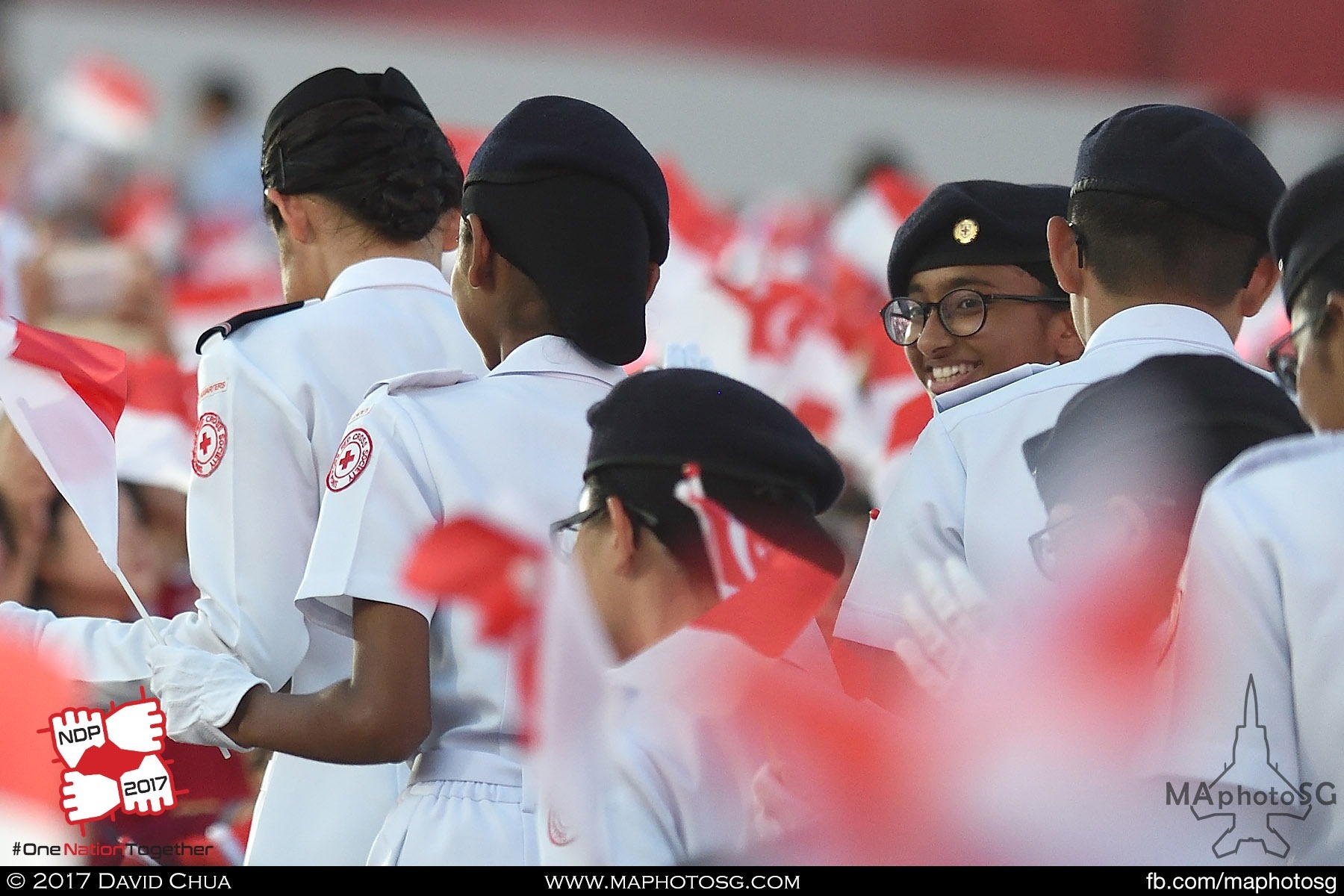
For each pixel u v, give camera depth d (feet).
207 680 27.91
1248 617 22.79
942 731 22.36
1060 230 29.43
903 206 59.16
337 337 31.55
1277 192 28.76
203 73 133.08
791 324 49.57
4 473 38.14
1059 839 22.07
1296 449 23.41
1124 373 25.58
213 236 104.99
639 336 28.43
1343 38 76.64
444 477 26.96
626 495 23.49
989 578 27.30
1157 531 24.12
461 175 34.01
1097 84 78.64
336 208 32.65
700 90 126.72
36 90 132.46
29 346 30.37
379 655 26.48
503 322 28.48
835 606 32.58
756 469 23.48
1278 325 46.50
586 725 20.86
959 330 33.78
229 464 30.66
